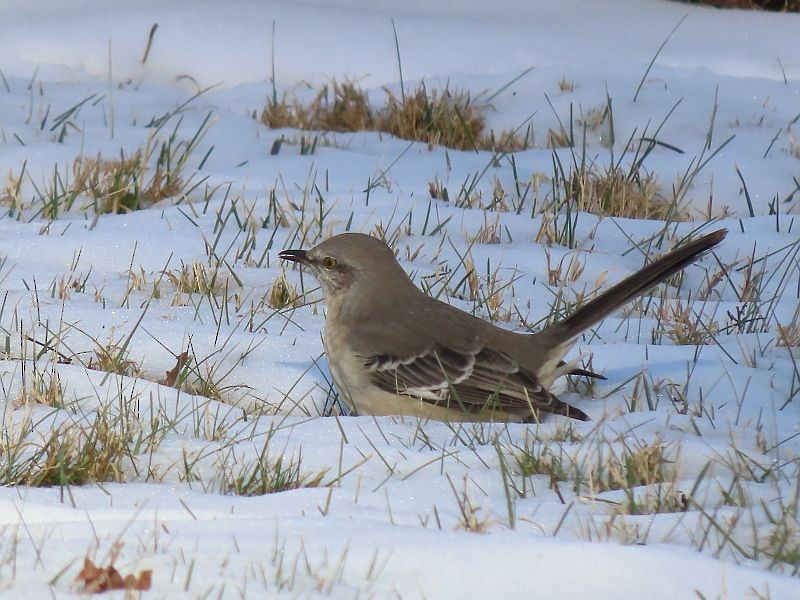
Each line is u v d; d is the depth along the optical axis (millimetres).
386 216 14836
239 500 7922
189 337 11242
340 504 7906
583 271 13711
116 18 20953
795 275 13922
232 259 13438
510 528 7508
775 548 7207
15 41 20219
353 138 18234
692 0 23812
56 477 8383
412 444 9344
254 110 19125
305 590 6141
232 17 21234
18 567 6223
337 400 10758
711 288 13398
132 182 15609
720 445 9266
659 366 11211
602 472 8688
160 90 19656
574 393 10836
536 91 19500
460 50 20812
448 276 13234
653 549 6691
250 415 10023
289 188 15742
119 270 13141
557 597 6293
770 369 11203
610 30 22031
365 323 10453
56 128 17469
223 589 5961
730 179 16844
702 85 19656
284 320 12102
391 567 6512
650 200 16000
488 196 15930
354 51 20656
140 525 7137
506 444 9273
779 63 20969
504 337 10461
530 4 23062
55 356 10820
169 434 9398
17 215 14641
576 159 17391
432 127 18344
